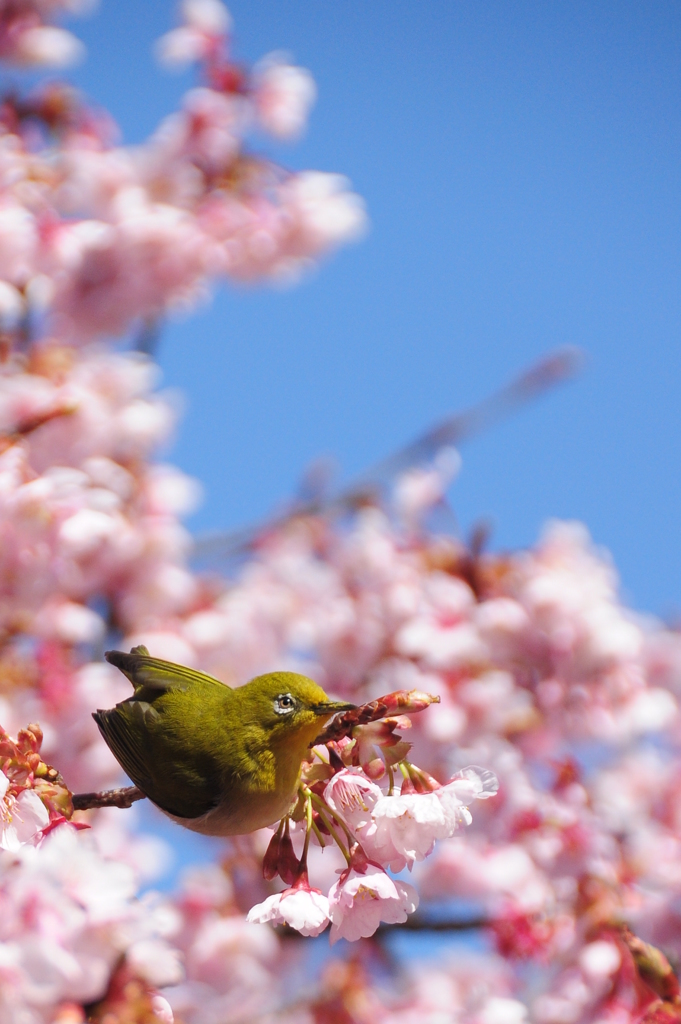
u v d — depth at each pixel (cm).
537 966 1150
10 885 597
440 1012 1185
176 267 1352
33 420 1074
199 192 1440
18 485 1046
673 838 1212
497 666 1235
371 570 1298
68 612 1173
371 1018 1212
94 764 1160
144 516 1195
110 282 1340
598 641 1187
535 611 1207
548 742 1248
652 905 1119
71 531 1036
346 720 582
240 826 689
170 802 700
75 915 599
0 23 1405
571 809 1211
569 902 1143
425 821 545
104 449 1139
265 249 1441
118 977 643
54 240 1248
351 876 566
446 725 1171
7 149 1335
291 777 675
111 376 1148
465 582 1279
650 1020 820
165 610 1244
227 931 1205
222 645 1266
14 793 604
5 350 1166
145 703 730
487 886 1162
